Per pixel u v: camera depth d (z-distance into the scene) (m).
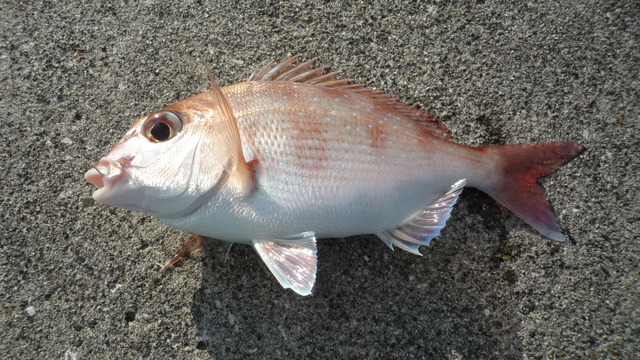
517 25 0.30
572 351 0.26
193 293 0.27
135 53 0.31
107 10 0.31
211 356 0.26
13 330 0.27
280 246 0.24
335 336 0.26
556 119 0.29
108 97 0.30
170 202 0.24
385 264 0.27
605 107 0.29
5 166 0.29
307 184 0.24
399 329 0.26
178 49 0.31
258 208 0.24
